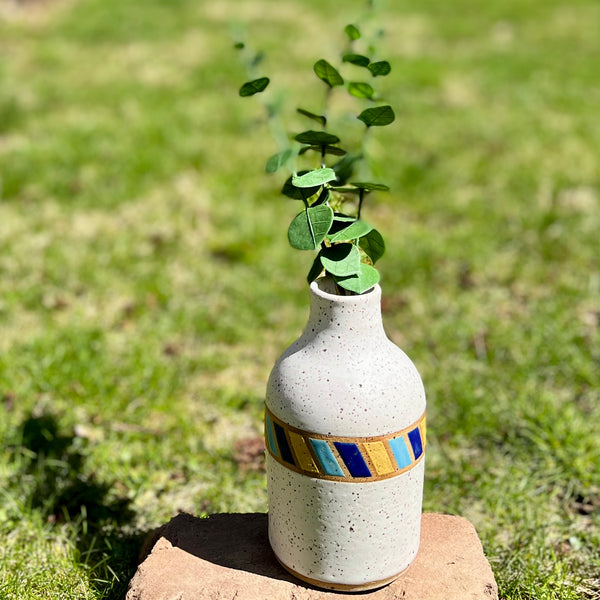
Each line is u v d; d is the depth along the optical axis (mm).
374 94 567
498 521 691
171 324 991
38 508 692
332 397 488
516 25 2453
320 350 500
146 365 895
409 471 507
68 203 1310
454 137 1603
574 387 871
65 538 663
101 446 772
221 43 2217
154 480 744
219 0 2660
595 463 740
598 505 708
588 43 2266
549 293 1069
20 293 1036
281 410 501
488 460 767
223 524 592
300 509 508
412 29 2389
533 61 2086
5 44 2191
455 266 1143
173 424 820
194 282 1093
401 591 525
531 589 604
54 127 1607
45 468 742
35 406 832
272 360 943
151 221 1258
